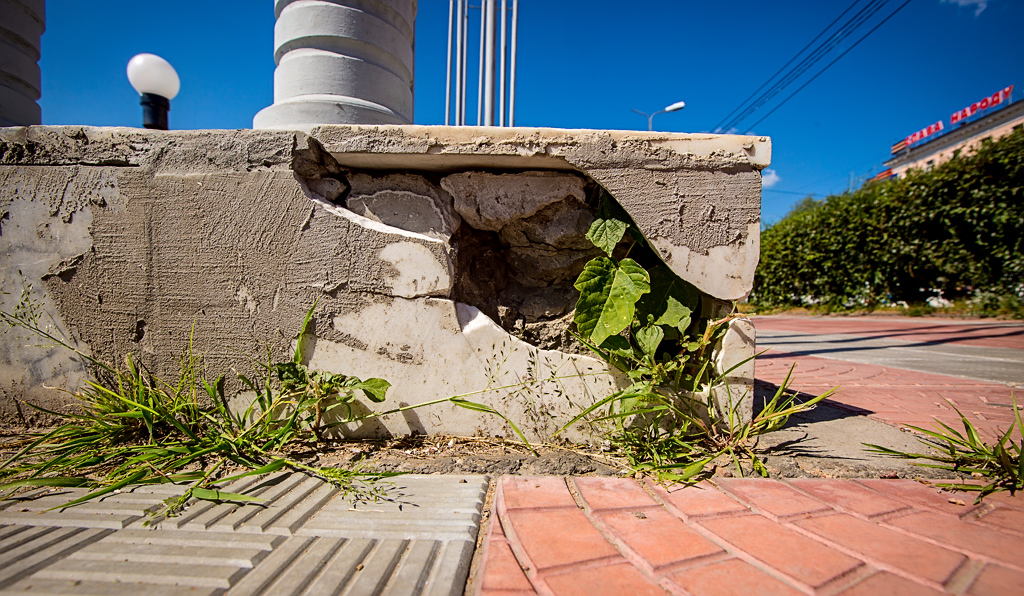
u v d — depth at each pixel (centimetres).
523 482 153
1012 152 858
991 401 268
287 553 110
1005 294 896
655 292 194
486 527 128
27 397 198
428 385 188
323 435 190
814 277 1230
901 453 175
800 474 159
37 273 196
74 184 193
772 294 1380
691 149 184
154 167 191
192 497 138
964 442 170
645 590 97
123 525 122
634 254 205
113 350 196
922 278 1016
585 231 198
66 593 95
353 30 261
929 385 316
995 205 884
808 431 203
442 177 198
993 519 127
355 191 197
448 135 181
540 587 98
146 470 148
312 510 131
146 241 192
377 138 183
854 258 1123
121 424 180
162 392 189
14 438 186
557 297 208
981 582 99
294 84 259
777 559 107
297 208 187
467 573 107
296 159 189
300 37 258
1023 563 105
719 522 125
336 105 255
